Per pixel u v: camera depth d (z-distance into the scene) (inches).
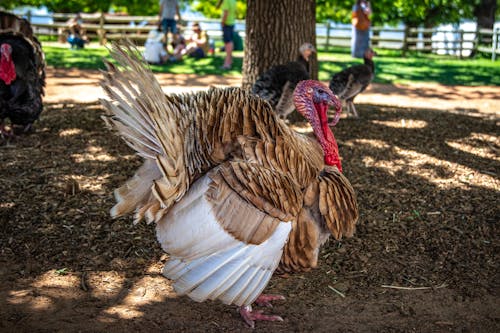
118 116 147.2
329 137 174.4
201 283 146.9
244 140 152.9
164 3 751.1
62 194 260.4
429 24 1151.6
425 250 219.8
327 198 160.4
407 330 171.3
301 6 408.8
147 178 155.8
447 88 593.9
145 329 169.5
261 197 146.0
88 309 179.2
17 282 193.8
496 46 893.8
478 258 214.4
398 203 257.8
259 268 148.5
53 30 1141.7
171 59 755.4
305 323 175.2
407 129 376.5
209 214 144.8
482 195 266.5
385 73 686.5
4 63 317.4
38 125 372.2
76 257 210.5
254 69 415.5
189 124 154.3
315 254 163.5
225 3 676.1
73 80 594.6
